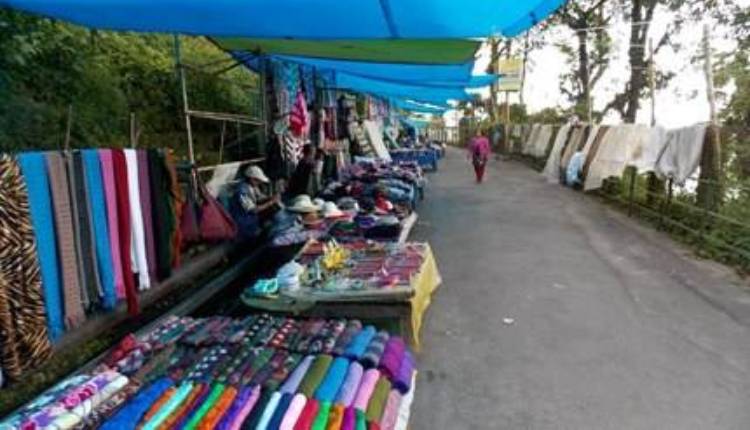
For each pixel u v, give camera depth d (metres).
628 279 6.74
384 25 3.93
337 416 2.58
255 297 4.28
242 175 7.20
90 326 3.90
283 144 8.56
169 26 4.78
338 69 9.46
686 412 3.75
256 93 9.41
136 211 4.11
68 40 6.33
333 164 11.27
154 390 2.78
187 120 6.06
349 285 4.31
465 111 44.81
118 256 3.96
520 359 4.54
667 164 9.52
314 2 3.48
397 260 5.05
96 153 3.74
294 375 2.96
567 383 4.14
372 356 3.21
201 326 3.69
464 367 4.41
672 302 5.90
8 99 5.10
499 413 3.74
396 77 9.70
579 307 5.74
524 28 3.79
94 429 2.47
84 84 6.53
